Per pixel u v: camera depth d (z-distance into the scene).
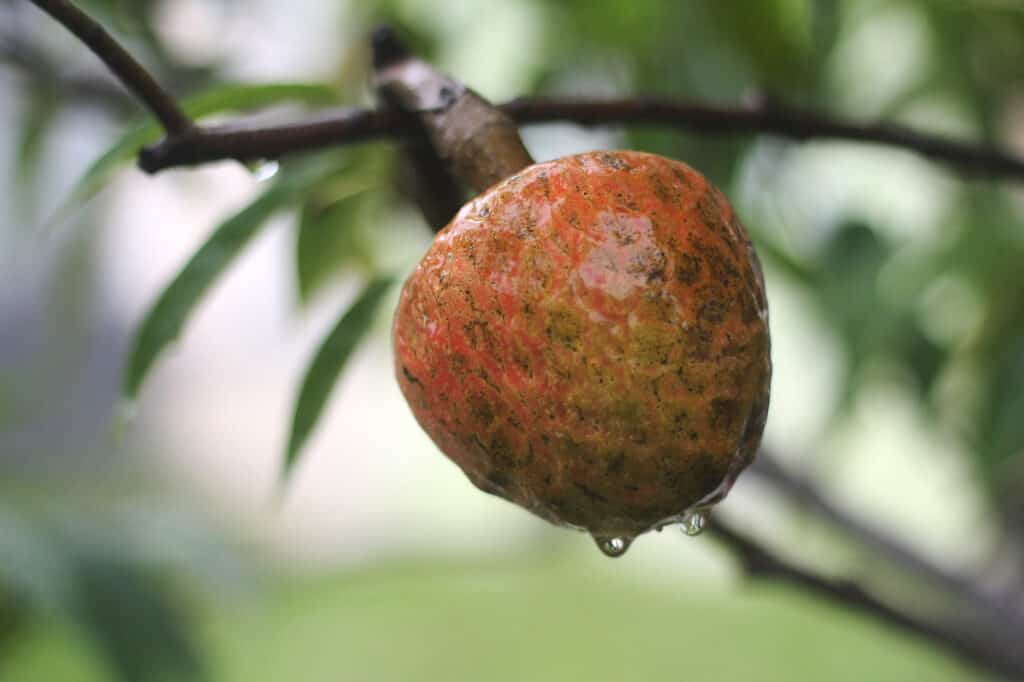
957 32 1.14
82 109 1.26
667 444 0.76
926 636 1.00
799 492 1.26
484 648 2.79
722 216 0.78
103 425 2.75
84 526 1.15
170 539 1.21
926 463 1.43
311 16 1.26
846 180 1.17
